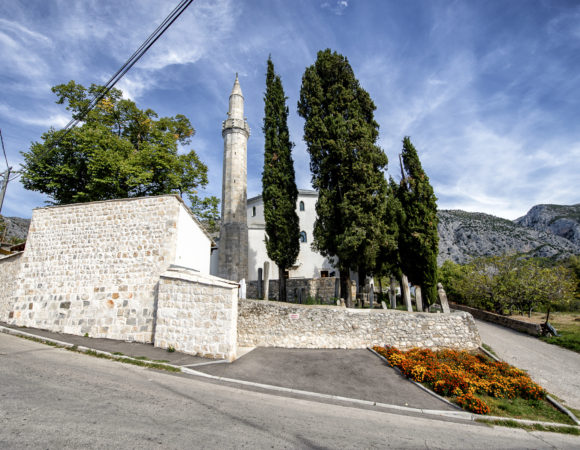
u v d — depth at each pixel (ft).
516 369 36.01
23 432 14.62
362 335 43.57
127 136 79.41
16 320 40.60
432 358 37.32
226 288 34.19
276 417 20.86
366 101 63.21
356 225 53.11
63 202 70.74
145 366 28.84
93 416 17.22
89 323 38.29
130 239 40.50
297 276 99.45
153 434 15.93
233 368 31.09
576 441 23.13
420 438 20.43
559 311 93.91
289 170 67.82
